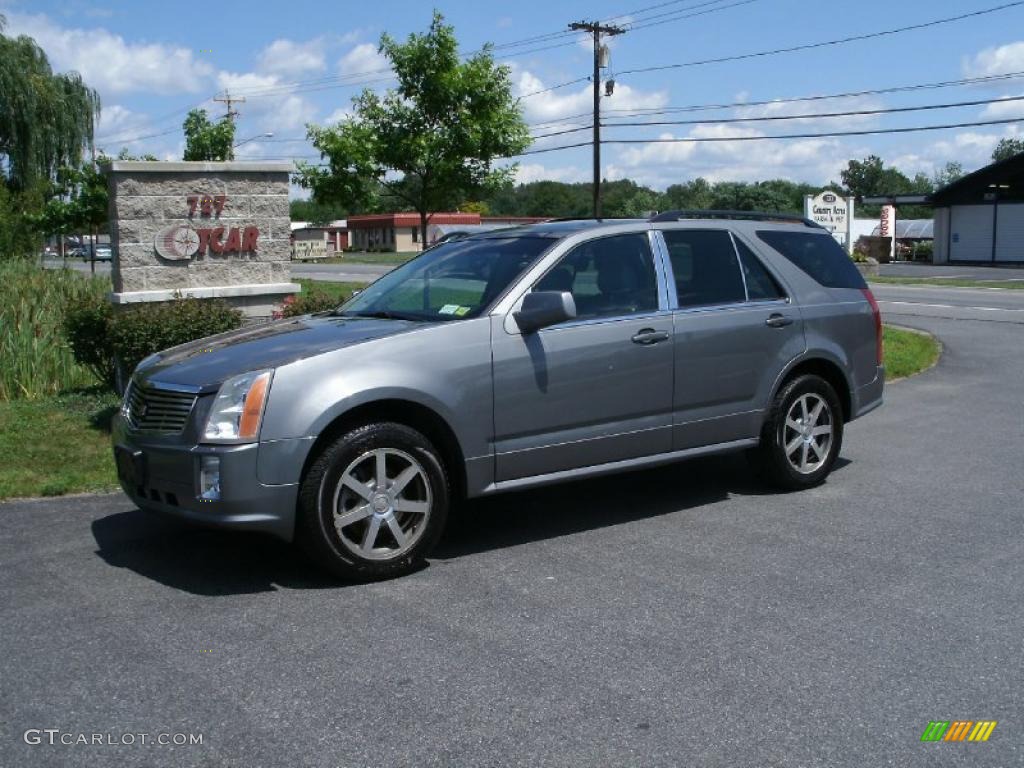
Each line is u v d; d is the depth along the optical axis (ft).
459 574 17.51
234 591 16.65
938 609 15.67
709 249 21.97
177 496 16.55
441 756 11.31
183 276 36.50
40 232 111.45
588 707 12.46
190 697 12.78
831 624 15.08
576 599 16.21
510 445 18.58
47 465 24.59
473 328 18.19
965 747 11.50
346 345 17.28
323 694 12.84
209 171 36.52
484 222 217.77
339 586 16.90
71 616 15.55
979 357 46.29
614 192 321.52
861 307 24.23
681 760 11.20
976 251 163.84
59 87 135.03
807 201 110.22
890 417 31.96
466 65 51.96
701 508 21.75
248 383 16.26
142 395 17.61
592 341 19.38
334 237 318.65
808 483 23.13
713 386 21.21
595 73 131.64
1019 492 22.71
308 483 16.38
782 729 11.89
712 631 14.83
